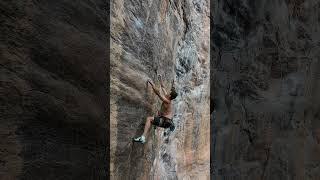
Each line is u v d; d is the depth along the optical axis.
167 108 7.56
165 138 9.09
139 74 7.38
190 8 10.19
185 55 10.11
